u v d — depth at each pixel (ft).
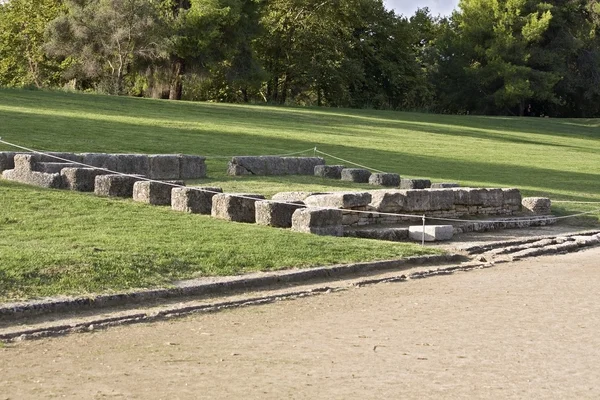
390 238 57.26
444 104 288.10
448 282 44.29
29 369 26.30
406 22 260.21
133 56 188.75
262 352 28.96
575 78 283.18
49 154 61.41
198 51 199.72
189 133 104.17
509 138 164.04
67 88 169.78
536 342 31.45
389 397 24.34
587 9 289.12
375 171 91.66
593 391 25.49
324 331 32.30
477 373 27.14
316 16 238.07
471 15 277.03
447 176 93.97
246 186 69.92
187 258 41.93
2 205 50.60
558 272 49.11
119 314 33.58
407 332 32.63
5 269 35.76
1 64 216.95
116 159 66.59
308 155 97.71
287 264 43.57
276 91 249.55
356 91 257.14
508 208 73.92
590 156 143.74
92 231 46.50
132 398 23.63
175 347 29.37
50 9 210.59
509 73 264.52
